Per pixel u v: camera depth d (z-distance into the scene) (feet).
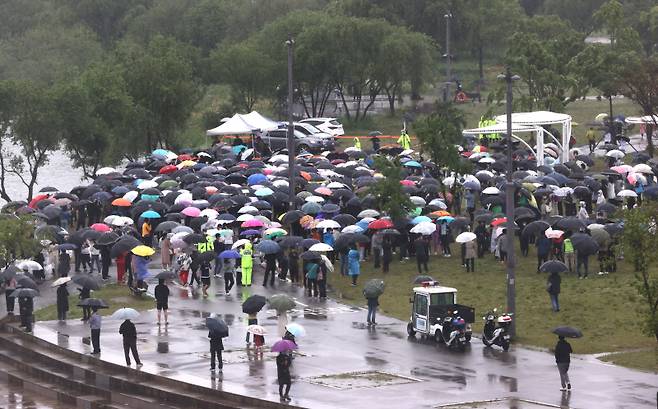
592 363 377.50
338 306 472.44
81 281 451.53
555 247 510.17
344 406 329.11
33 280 482.28
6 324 461.78
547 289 444.55
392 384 353.72
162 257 535.19
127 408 367.25
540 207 588.91
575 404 327.26
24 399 396.78
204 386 354.54
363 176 641.40
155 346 408.87
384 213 554.46
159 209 577.84
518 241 570.87
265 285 509.35
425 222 523.70
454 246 574.15
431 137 607.78
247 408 336.49
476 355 391.65
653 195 565.12
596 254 527.81
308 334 423.64
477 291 481.05
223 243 526.57
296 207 581.12
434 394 341.41
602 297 455.63
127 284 514.68
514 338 410.31
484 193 570.87
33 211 600.39
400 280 510.99
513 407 325.62
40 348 428.15
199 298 486.79
